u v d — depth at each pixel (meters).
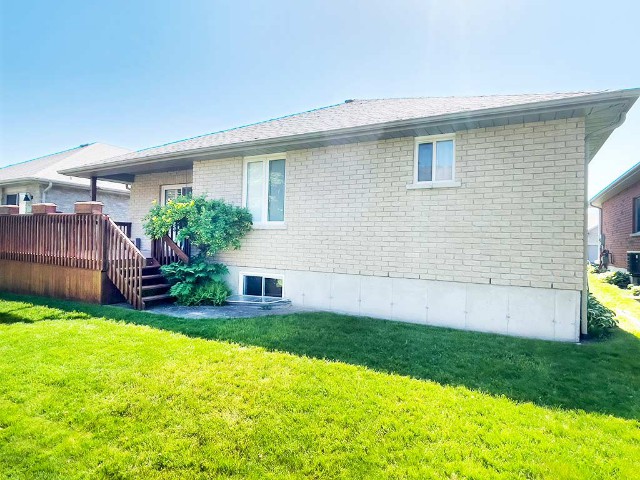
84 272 7.65
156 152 9.61
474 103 6.87
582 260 5.39
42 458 2.51
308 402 3.28
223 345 4.77
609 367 4.29
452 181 6.21
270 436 2.78
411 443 2.72
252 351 4.57
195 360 4.20
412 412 3.14
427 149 6.52
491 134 5.94
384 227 6.81
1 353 4.33
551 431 2.89
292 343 4.94
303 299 7.59
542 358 4.56
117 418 2.99
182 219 8.16
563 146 5.49
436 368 4.16
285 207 7.86
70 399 3.27
